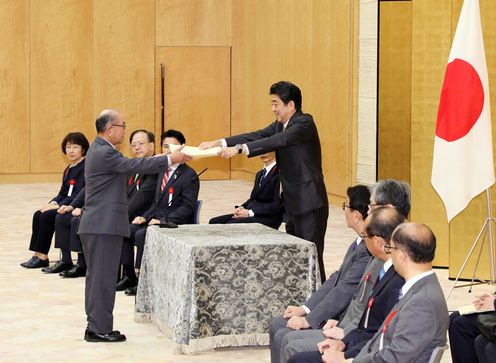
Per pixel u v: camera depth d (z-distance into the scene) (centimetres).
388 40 1535
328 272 1086
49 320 872
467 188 940
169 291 802
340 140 1622
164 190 993
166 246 812
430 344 475
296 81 1780
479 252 1017
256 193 998
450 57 944
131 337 816
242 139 880
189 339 755
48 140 2022
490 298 639
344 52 1592
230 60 2078
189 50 2061
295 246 774
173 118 2066
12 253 1210
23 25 1998
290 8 1792
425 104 1094
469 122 935
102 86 2034
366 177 1545
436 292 483
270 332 668
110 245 791
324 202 852
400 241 489
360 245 638
